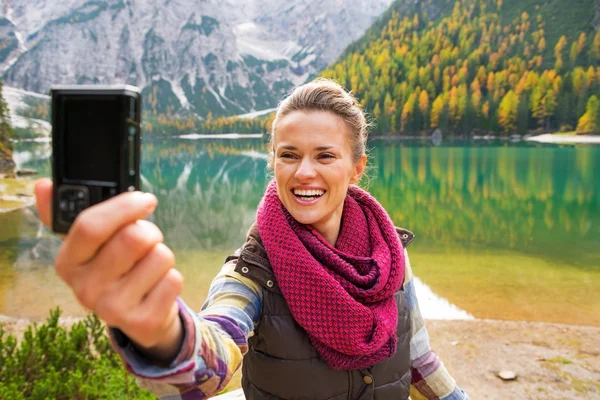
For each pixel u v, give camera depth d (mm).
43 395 3084
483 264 15602
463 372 6309
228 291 1346
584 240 21031
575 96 83625
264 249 1434
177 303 749
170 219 33438
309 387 1383
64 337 3836
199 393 827
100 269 553
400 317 1609
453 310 9703
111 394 3154
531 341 7430
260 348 1415
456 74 94875
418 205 34906
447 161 64500
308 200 1465
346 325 1352
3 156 42406
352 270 1462
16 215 24328
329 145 1448
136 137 630
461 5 106812
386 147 83750
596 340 7414
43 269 14305
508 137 87750
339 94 1521
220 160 90750
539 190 41375
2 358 3598
